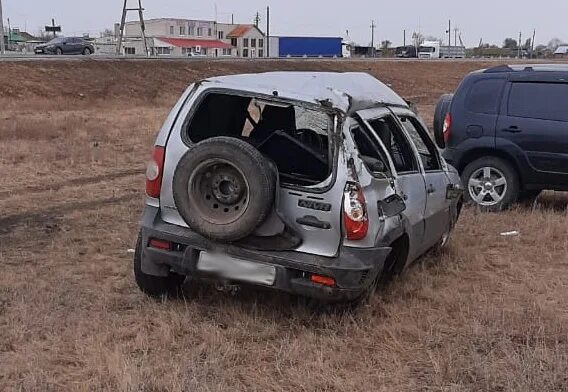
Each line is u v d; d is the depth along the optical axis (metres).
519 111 9.22
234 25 112.44
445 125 9.63
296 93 5.11
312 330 5.07
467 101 9.49
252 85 5.20
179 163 4.92
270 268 4.88
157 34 103.88
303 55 94.62
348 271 4.78
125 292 5.81
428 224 6.14
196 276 5.09
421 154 6.48
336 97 5.14
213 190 4.89
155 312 5.31
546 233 8.02
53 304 5.41
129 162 13.96
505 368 4.45
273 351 4.70
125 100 36.16
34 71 36.12
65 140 16.72
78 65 39.31
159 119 23.72
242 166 4.73
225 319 5.18
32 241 7.48
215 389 4.07
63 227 8.16
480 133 9.35
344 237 4.84
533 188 9.33
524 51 122.75
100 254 6.99
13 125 19.17
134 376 4.17
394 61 70.56
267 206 4.76
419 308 5.54
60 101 32.19
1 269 6.38
